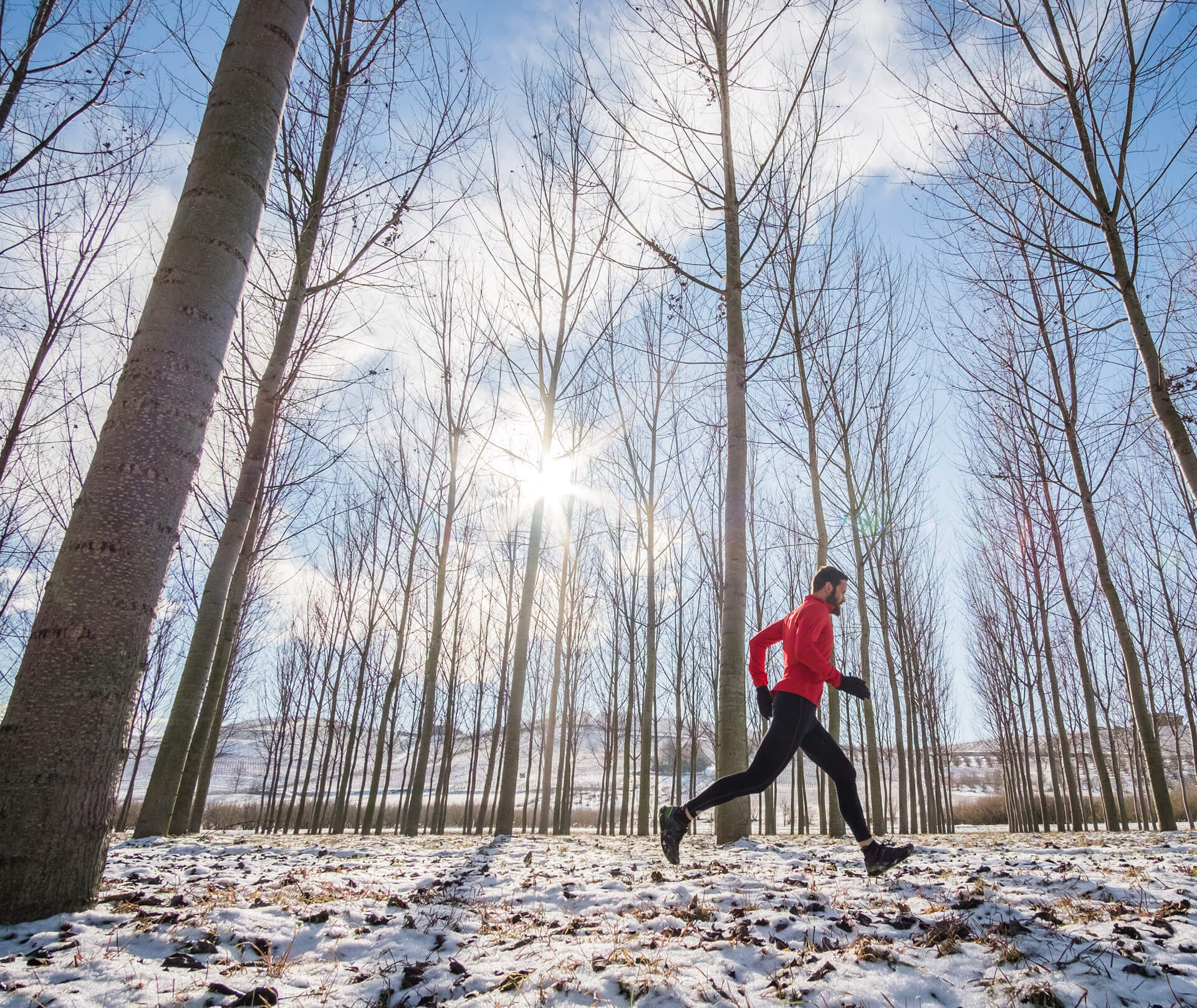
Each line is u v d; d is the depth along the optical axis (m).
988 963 2.22
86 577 2.64
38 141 5.70
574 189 9.42
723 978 2.20
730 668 6.62
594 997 2.07
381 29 6.80
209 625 7.39
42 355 7.79
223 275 3.06
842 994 2.04
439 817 17.38
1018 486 12.64
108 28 5.63
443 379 12.43
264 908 3.02
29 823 2.48
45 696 2.55
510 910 3.25
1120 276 6.19
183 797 8.30
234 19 3.38
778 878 3.64
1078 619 11.43
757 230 7.12
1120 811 17.92
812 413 10.02
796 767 20.73
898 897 3.09
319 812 18.95
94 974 2.09
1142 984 2.01
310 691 20.95
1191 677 16.95
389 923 2.90
